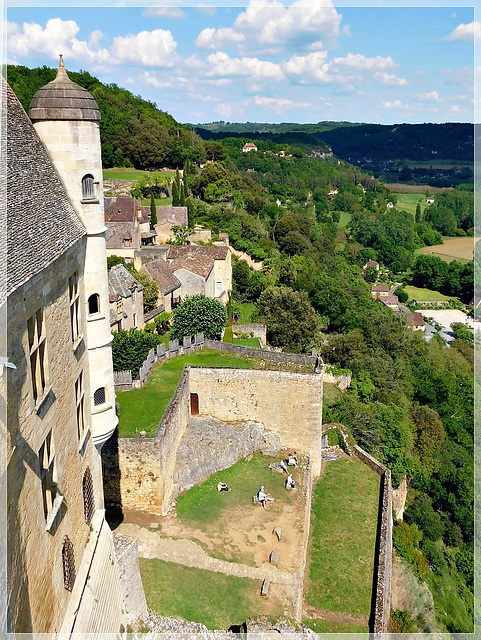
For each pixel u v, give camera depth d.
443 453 49.31
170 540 27.33
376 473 39.00
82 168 19.30
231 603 23.77
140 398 34.88
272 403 37.44
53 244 14.73
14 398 11.45
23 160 15.88
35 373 13.40
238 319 66.88
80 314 18.77
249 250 91.19
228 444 35.66
